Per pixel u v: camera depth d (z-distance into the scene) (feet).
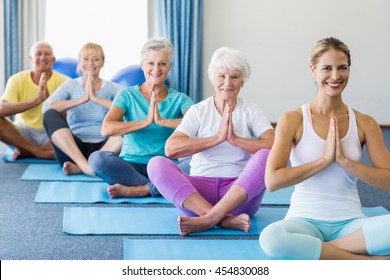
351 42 32.22
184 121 14.35
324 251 10.58
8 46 28.81
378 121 32.94
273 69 32.12
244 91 32.19
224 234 13.66
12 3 28.66
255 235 13.73
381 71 32.58
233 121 14.48
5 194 17.22
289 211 11.64
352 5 32.01
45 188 17.78
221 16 31.42
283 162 11.24
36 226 14.24
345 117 11.44
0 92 29.19
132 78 25.27
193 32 30.30
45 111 20.27
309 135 11.33
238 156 14.49
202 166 14.47
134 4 29.94
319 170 10.99
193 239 13.33
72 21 29.50
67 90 20.59
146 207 15.94
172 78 30.37
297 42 32.01
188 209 14.02
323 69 11.14
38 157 22.24
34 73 21.97
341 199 11.29
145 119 16.43
